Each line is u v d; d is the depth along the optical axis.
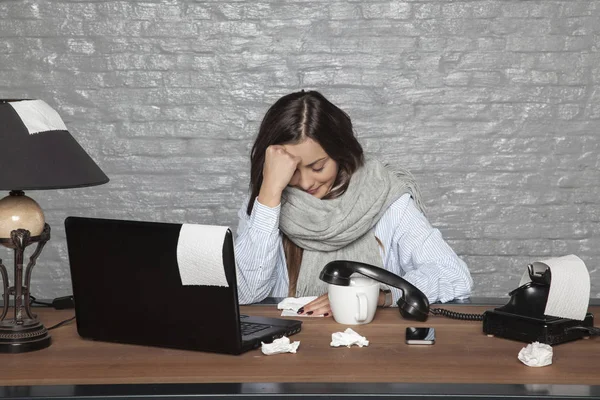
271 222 1.81
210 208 3.05
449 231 3.03
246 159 3.03
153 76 3.00
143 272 1.35
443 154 3.01
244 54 3.00
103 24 2.98
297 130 1.85
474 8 2.96
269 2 2.97
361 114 3.00
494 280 3.05
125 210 3.04
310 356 1.32
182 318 1.34
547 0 2.95
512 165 3.01
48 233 1.42
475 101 2.99
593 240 3.03
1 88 2.99
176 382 1.17
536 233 3.03
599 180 3.01
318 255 2.03
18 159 1.32
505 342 1.41
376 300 1.57
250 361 1.29
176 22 2.98
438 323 1.56
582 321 1.44
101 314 1.41
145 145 3.02
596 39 2.96
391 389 1.13
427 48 2.97
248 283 1.80
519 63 2.97
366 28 2.97
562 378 1.19
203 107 3.01
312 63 2.99
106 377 1.20
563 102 2.98
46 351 1.36
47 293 3.04
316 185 1.95
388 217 2.03
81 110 3.01
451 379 1.18
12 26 2.97
